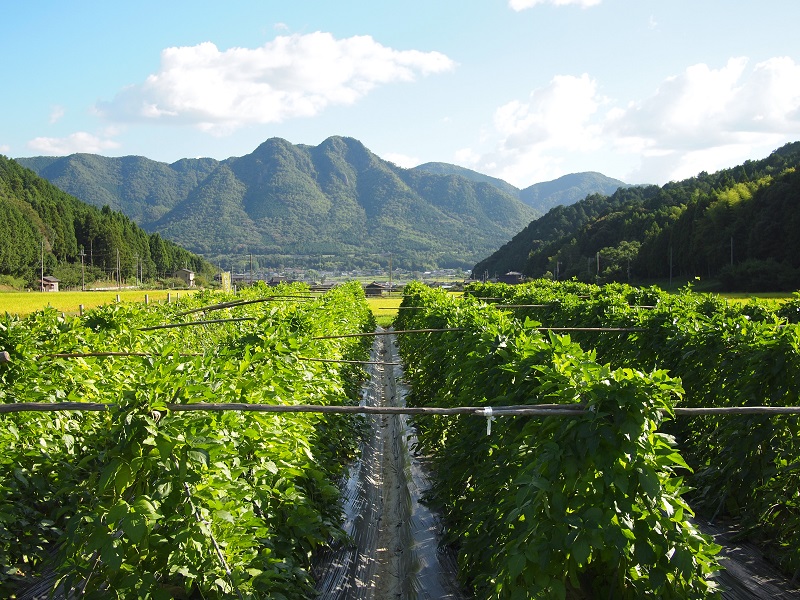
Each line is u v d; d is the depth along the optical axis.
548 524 4.53
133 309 13.09
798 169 58.22
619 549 4.24
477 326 9.86
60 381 8.25
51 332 9.54
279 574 5.30
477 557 6.16
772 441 7.41
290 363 8.09
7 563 6.23
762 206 58.22
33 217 102.69
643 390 4.65
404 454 11.46
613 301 16.06
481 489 6.60
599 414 4.64
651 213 84.62
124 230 127.25
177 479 4.53
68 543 4.34
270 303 18.89
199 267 166.38
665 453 4.68
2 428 6.98
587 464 4.64
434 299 21.27
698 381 9.55
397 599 7.18
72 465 7.25
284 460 6.62
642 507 4.53
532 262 106.12
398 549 8.54
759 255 55.78
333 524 7.50
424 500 9.01
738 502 7.79
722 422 8.45
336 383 10.62
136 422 4.50
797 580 6.64
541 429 5.16
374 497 10.29
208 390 5.34
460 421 8.83
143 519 4.19
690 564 4.35
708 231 63.03
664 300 16.81
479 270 148.88
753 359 7.85
